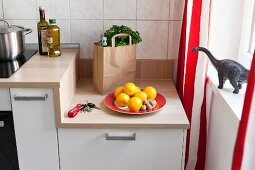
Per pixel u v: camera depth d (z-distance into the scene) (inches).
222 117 64.5
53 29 73.6
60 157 65.1
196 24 68.1
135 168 65.6
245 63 69.8
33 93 60.7
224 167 62.6
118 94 68.2
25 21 80.3
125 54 71.9
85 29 80.9
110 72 71.2
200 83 70.3
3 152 65.9
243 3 71.0
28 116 62.2
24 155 65.2
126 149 64.0
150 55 83.0
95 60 72.2
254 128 43.1
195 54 69.8
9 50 70.1
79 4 78.9
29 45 81.2
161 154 64.2
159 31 80.9
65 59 72.3
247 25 70.3
